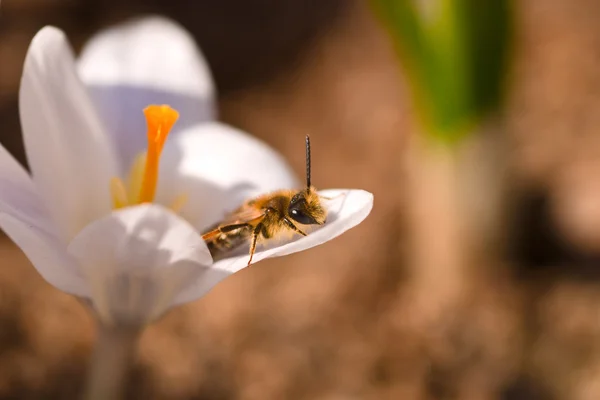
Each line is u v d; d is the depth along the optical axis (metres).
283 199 0.17
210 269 0.16
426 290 0.27
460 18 0.23
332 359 0.25
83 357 0.24
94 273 0.16
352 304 0.27
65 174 0.17
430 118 0.24
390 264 0.28
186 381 0.24
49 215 0.17
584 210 0.29
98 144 0.17
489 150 0.25
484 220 0.26
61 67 0.17
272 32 0.36
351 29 0.36
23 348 0.24
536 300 0.27
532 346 0.26
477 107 0.24
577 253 0.29
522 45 0.33
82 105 0.17
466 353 0.26
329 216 0.17
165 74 0.19
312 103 0.33
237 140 0.18
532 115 0.32
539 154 0.30
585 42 0.34
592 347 0.26
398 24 0.23
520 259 0.28
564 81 0.33
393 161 0.30
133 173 0.18
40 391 0.24
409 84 0.24
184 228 0.16
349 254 0.28
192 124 0.19
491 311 0.26
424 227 0.26
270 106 0.33
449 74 0.24
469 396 0.25
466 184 0.25
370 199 0.16
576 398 0.25
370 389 0.25
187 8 0.36
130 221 0.15
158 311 0.17
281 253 0.16
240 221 0.17
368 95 0.33
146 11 0.35
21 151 0.29
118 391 0.17
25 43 0.33
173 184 0.18
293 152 0.31
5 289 0.25
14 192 0.16
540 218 0.28
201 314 0.26
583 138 0.31
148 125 0.17
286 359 0.25
